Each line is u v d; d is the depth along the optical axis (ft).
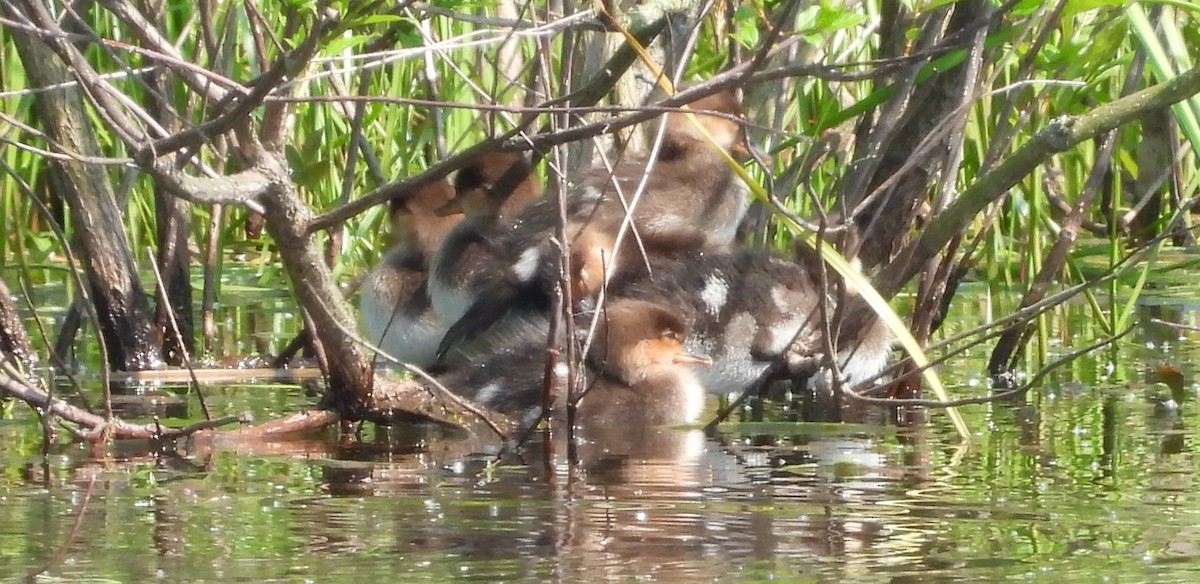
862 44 41.09
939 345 33.06
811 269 38.68
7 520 23.68
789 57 40.55
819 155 39.34
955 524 23.52
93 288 41.63
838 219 37.42
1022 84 32.19
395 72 46.68
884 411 35.06
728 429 32.65
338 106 47.67
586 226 35.04
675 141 41.32
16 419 33.04
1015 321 34.12
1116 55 43.91
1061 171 57.57
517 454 29.53
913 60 27.48
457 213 42.37
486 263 39.55
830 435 31.81
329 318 31.32
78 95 41.29
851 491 25.89
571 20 28.73
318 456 29.17
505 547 22.06
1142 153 53.88
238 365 41.93
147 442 30.45
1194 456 29.04
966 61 36.24
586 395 33.73
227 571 20.84
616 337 34.81
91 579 20.51
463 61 47.03
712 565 21.17
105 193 41.93
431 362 39.55
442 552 21.79
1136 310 49.57
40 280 54.03
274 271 56.18
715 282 38.83
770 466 28.14
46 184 55.88
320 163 40.34
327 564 21.20
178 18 47.98
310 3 25.73
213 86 29.43
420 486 26.22
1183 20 41.50
